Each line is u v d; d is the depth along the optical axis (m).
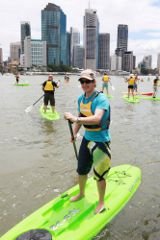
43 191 5.12
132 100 18.92
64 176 5.76
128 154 7.09
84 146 4.11
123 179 5.16
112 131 9.53
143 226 4.09
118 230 3.98
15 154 7.07
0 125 10.41
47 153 7.15
